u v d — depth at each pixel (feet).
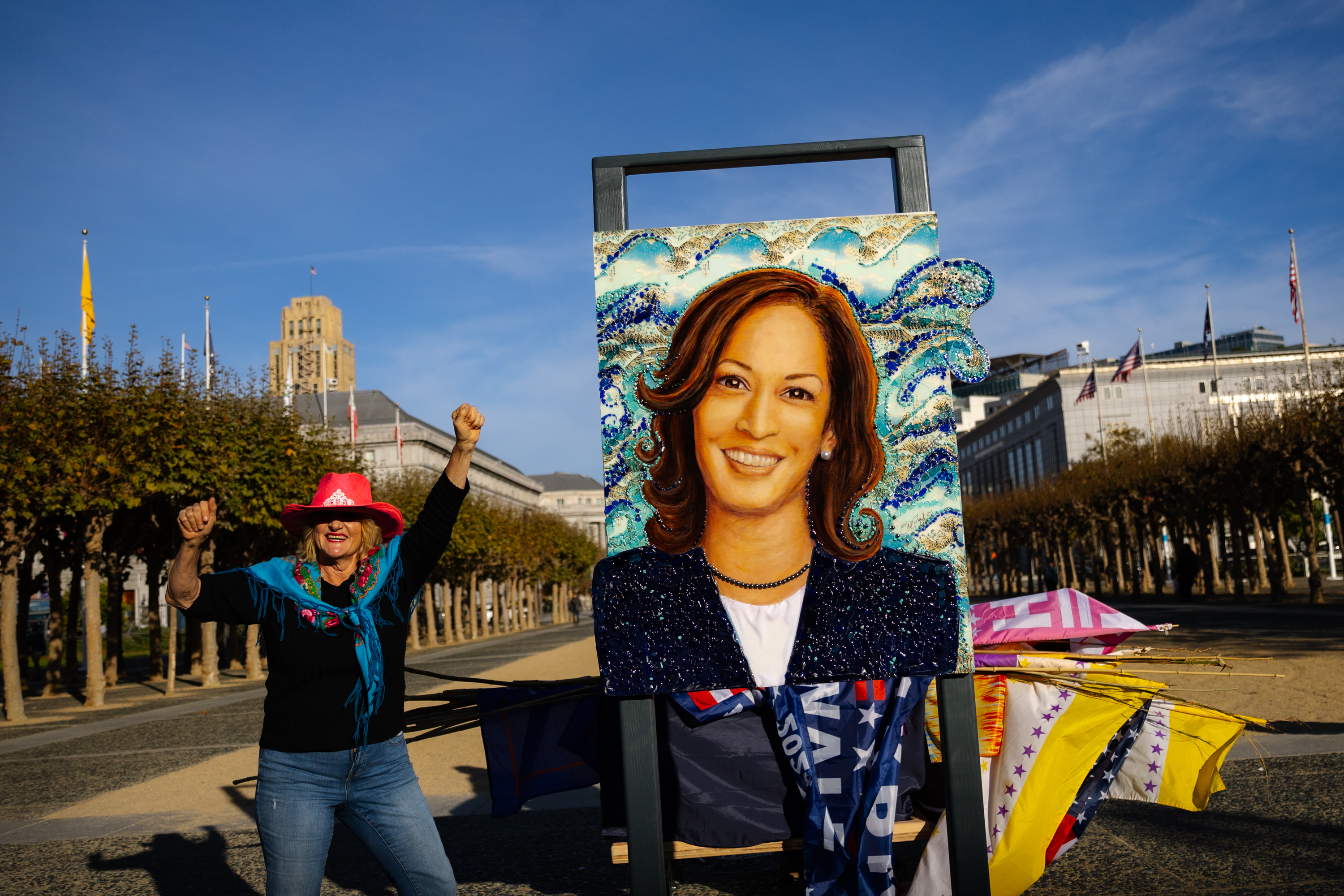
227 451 68.13
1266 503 115.44
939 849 11.75
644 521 11.05
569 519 506.89
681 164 11.35
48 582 76.33
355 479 10.80
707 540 10.99
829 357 11.08
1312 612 76.54
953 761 10.75
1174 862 14.40
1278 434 92.89
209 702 59.77
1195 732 13.82
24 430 52.85
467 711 14.67
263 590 10.20
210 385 76.43
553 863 16.65
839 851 11.30
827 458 11.03
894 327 11.07
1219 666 13.23
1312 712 26.76
